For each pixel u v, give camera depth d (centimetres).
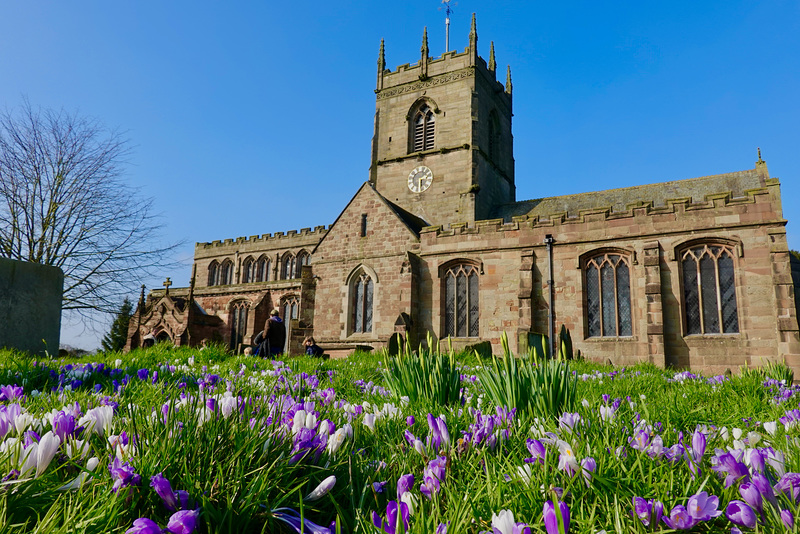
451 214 4019
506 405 438
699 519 175
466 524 191
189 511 173
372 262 3256
